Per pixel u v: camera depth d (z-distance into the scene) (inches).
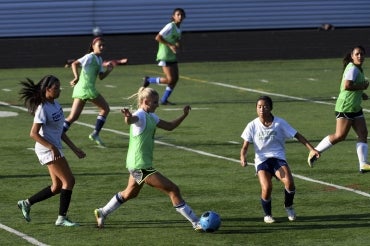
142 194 1472.7
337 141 1665.8
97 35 3875.5
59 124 1246.9
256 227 1245.1
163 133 2108.8
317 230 1223.5
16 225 1270.9
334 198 1424.7
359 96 1632.6
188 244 1155.3
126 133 2121.1
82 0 3890.3
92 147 1932.8
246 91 2893.7
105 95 2805.1
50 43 3708.2
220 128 2176.4
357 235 1193.4
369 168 1620.3
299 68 3535.9
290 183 1253.1
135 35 3924.7
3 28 3814.0
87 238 1192.2
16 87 3011.8
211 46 3850.9
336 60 3818.9
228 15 4010.8
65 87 3006.9
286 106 2554.1
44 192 1272.1
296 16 4052.7
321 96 2758.4
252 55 3882.9
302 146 1934.1
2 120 2324.1
